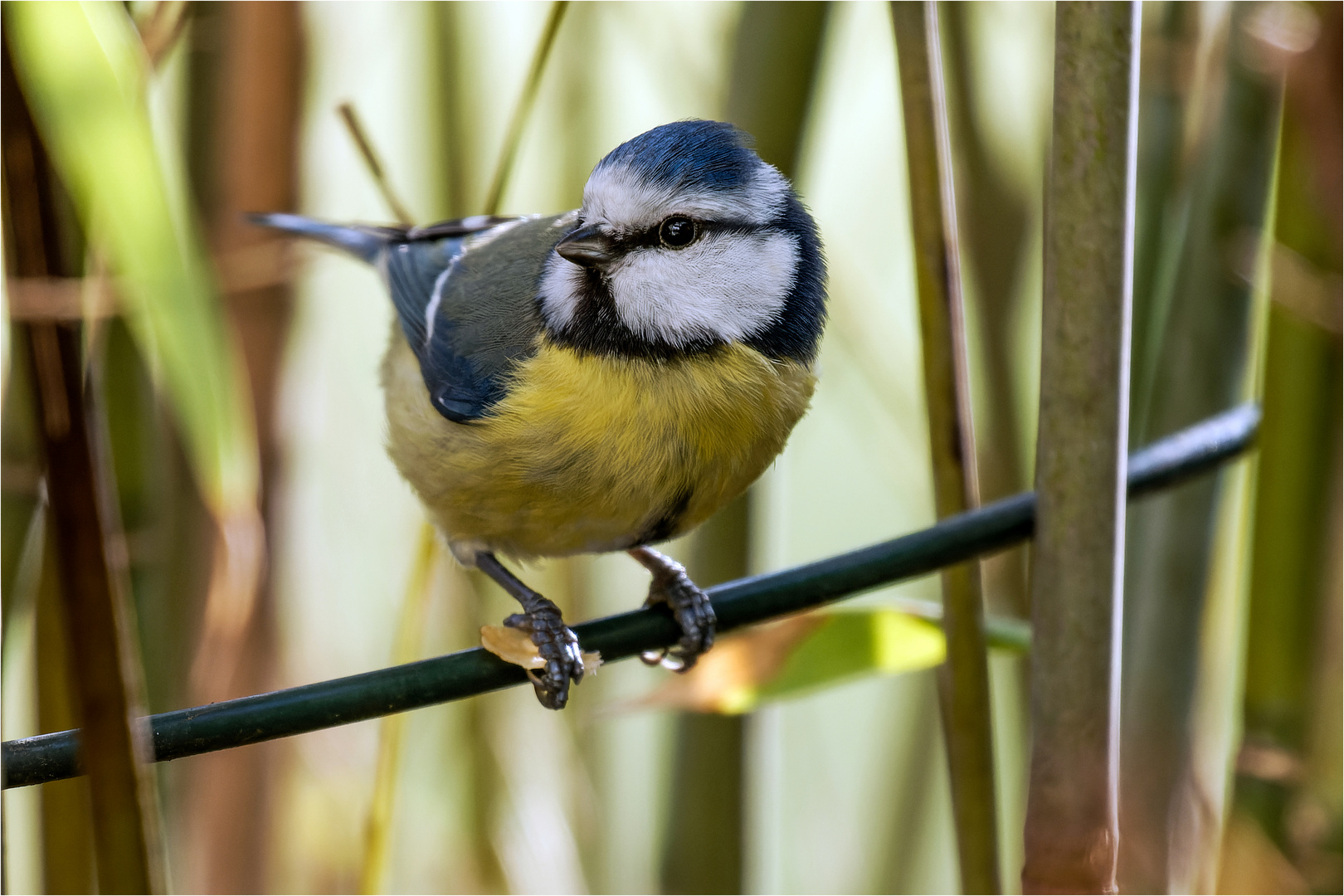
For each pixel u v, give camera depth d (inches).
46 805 82.4
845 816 85.0
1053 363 81.1
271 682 83.7
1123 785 82.8
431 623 84.7
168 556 83.2
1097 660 81.1
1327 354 81.5
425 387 83.2
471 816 84.6
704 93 84.2
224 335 82.2
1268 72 82.6
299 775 84.4
